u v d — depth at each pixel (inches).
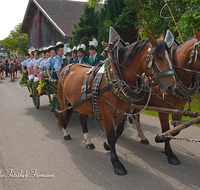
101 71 119.6
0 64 724.7
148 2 325.7
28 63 311.7
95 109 121.8
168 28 306.3
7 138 171.3
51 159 135.1
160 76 92.3
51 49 217.3
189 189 101.0
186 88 115.7
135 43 105.4
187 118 219.9
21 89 468.4
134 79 108.3
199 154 139.8
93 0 414.3
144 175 114.5
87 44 408.5
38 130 192.4
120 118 130.2
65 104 164.1
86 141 156.3
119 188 102.9
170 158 128.1
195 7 232.7
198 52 110.4
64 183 108.3
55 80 200.4
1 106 293.1
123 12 336.5
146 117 238.1
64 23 672.4
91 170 121.2
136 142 165.5
